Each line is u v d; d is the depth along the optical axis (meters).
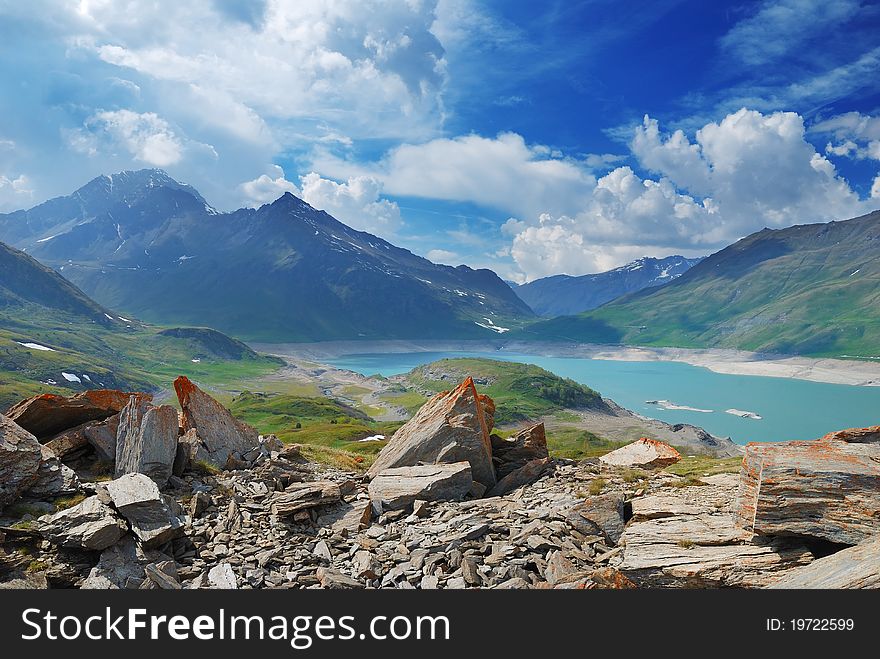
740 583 14.84
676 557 16.17
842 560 14.13
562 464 32.62
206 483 24.36
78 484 20.08
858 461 16.98
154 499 17.97
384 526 22.05
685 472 30.06
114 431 25.77
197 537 18.80
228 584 15.89
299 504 21.92
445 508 23.75
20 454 18.83
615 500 20.81
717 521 18.34
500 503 24.09
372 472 30.31
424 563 17.61
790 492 16.23
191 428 29.33
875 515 15.05
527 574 16.58
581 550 18.50
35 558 15.95
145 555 16.61
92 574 15.58
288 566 17.39
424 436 30.41
